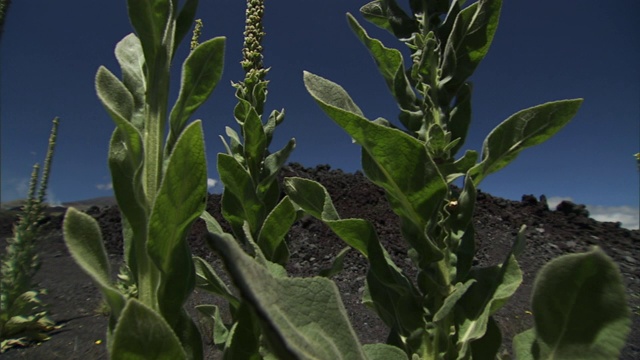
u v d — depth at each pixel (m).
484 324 0.51
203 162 0.36
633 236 4.89
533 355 0.35
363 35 0.64
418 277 0.59
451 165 0.60
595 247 0.33
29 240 2.39
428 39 0.62
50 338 2.43
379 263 0.59
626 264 4.22
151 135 0.40
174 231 0.37
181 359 0.31
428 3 0.68
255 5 0.97
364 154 0.54
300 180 0.66
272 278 0.31
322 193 0.66
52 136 1.82
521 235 0.58
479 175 0.60
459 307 0.57
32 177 1.97
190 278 0.40
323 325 0.33
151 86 0.41
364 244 0.60
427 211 0.51
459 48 0.64
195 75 0.42
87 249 0.34
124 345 0.30
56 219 5.15
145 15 0.41
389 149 0.47
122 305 0.34
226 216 0.79
